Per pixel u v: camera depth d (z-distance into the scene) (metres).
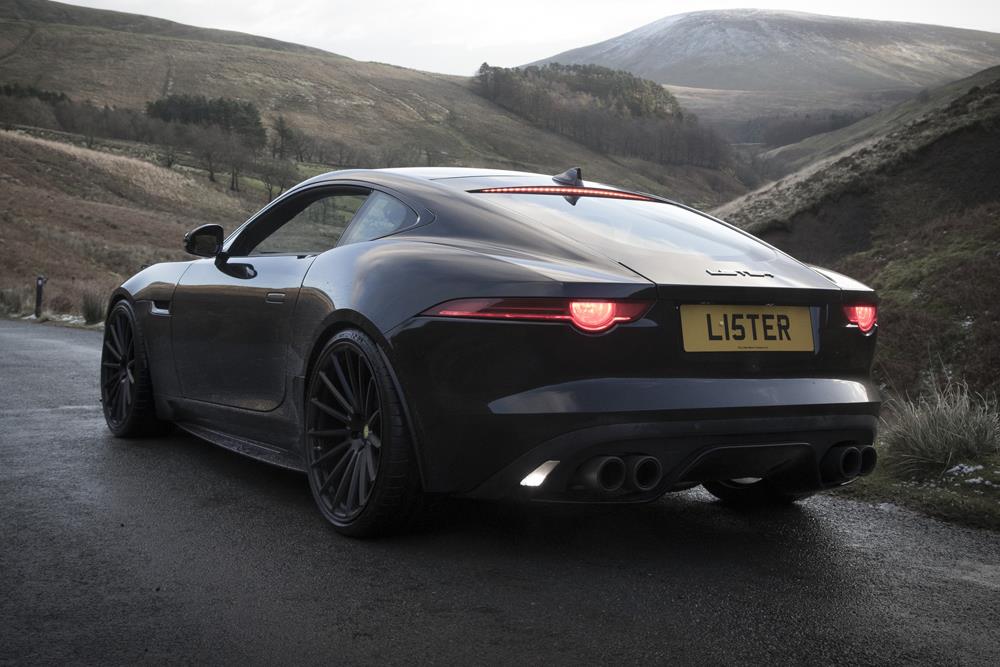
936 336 18.31
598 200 3.22
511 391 2.46
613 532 2.98
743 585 2.48
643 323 2.49
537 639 2.05
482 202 2.97
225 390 3.64
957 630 2.20
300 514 3.08
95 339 11.52
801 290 2.73
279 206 3.71
